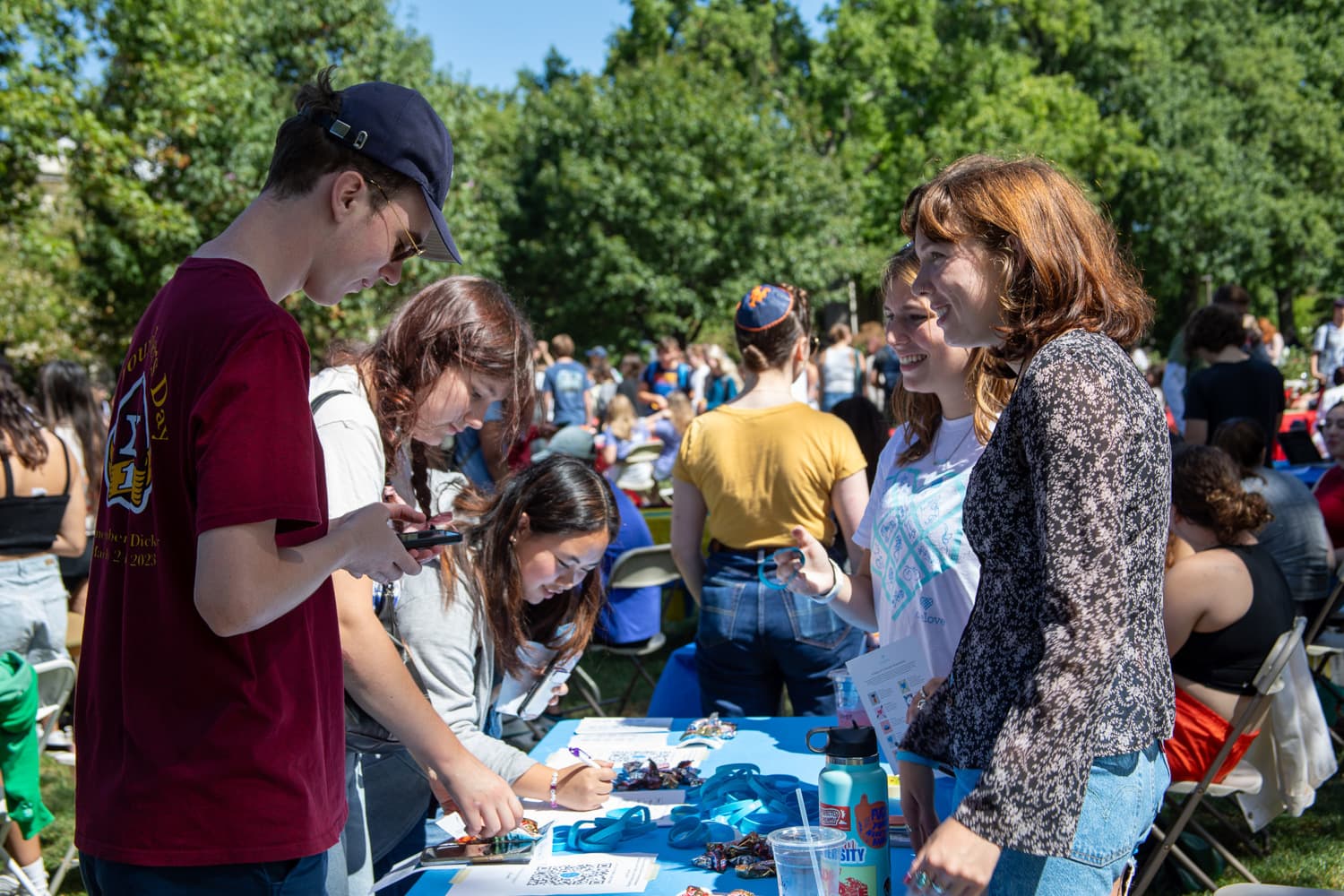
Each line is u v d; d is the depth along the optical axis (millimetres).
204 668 1354
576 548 2266
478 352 2033
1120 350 1389
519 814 1888
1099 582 1260
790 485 3068
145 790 1344
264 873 1372
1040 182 1448
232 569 1260
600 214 23438
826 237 23828
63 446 4285
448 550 2143
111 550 1435
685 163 22938
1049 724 1245
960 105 26562
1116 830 1368
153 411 1380
